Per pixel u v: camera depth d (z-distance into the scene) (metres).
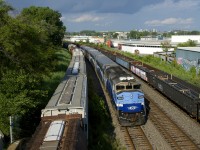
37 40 23.88
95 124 22.84
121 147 19.34
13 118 17.30
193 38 125.31
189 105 24.58
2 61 20.66
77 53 61.22
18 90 18.08
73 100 17.55
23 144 15.75
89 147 17.92
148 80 39.53
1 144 15.93
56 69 42.53
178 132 21.83
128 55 87.94
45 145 11.31
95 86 39.03
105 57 46.69
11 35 19.83
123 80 24.06
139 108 23.27
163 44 97.06
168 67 58.75
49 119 14.62
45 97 22.59
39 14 67.31
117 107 23.38
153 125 23.61
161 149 19.02
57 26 67.50
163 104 30.06
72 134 12.41
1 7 20.70
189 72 53.03
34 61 22.17
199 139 20.50
